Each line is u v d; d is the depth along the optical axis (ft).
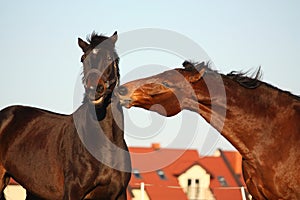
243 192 52.90
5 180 35.37
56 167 31.42
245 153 26.40
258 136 26.11
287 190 25.79
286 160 25.68
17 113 35.24
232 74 26.73
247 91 26.30
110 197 30.07
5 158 34.40
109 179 29.63
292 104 26.43
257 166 26.20
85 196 30.07
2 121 35.14
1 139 34.76
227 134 26.50
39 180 32.27
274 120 26.17
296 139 25.82
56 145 31.58
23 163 33.14
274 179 25.85
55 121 33.12
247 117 26.13
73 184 29.81
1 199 35.55
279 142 25.90
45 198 32.55
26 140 33.42
